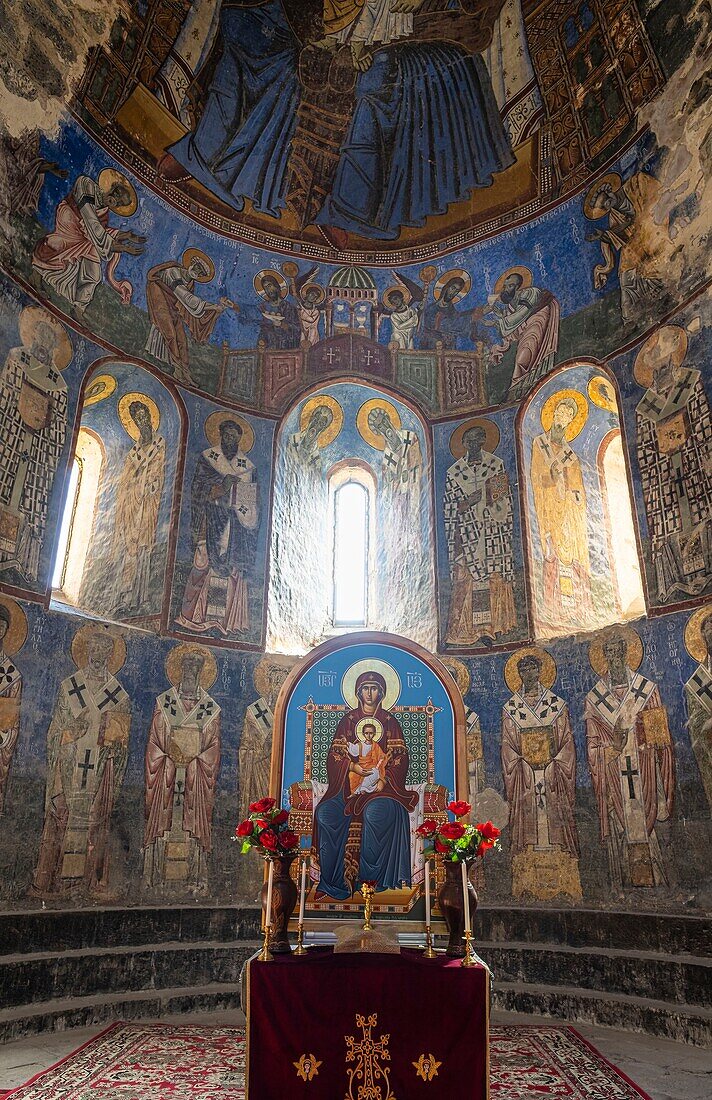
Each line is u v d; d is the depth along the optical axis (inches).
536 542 446.6
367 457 529.7
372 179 508.7
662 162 424.2
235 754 413.1
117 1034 307.0
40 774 353.1
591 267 456.1
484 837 222.4
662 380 406.6
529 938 374.3
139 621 423.2
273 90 483.5
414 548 486.3
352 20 480.4
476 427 480.1
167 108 455.5
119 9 425.4
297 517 496.4
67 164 421.4
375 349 506.9
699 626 361.4
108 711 382.3
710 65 401.7
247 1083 200.4
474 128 490.9
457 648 440.8
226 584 443.2
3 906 329.4
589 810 379.6
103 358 427.8
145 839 377.1
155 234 464.1
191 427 457.4
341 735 259.9
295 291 508.7
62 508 392.2
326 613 498.0
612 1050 293.6
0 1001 311.3
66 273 417.7
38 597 371.6
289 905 221.1
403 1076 200.2
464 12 473.1
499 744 413.7
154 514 444.8
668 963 330.3
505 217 490.6
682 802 349.4
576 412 463.8
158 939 364.8
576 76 453.1
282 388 492.7
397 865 246.2
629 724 376.2
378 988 205.3
